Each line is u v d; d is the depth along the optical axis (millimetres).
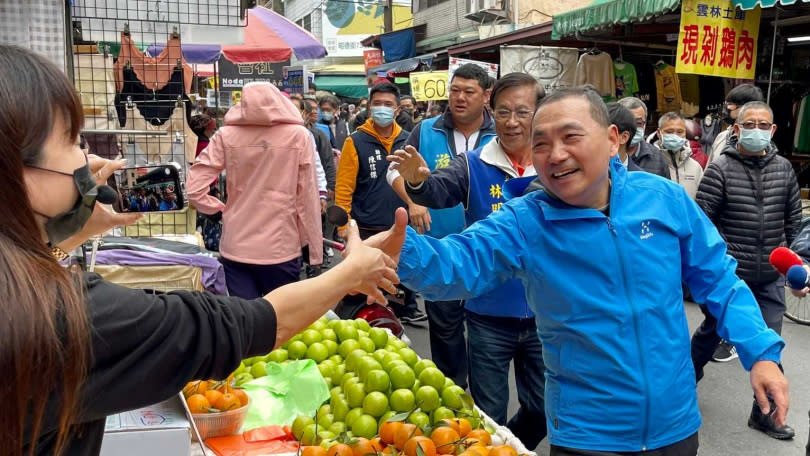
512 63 10102
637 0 8172
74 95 1201
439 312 4270
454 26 20203
